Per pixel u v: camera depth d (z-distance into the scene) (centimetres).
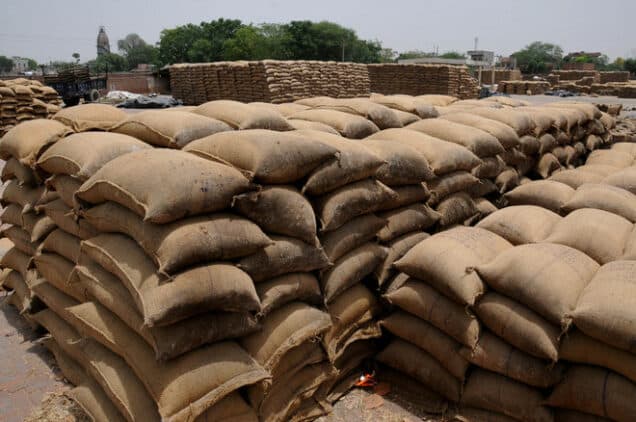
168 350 261
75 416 336
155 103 1848
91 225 349
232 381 272
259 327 300
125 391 281
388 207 410
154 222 273
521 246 350
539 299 305
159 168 291
